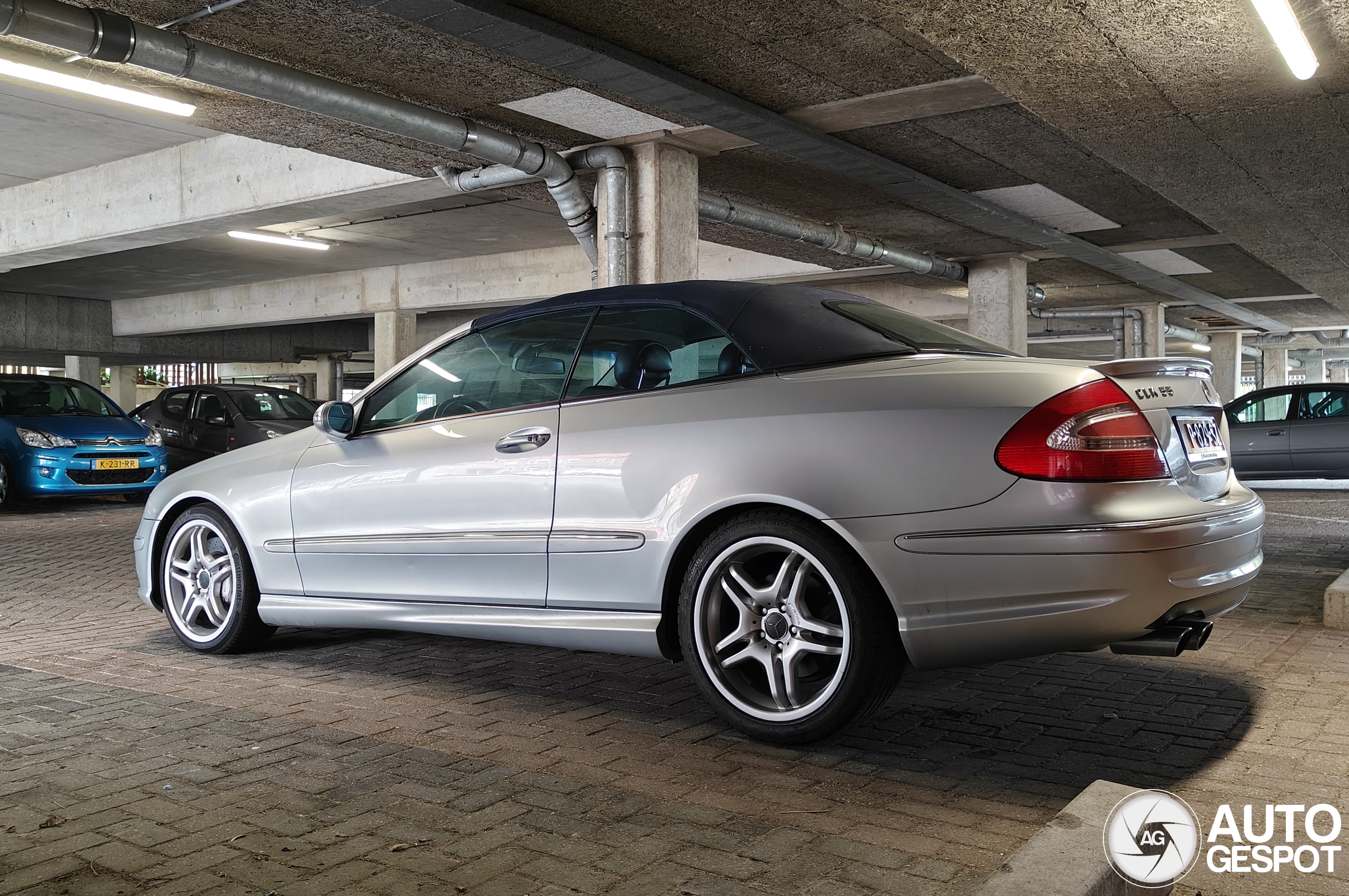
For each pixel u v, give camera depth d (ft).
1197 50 23.21
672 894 7.10
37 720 11.59
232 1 23.00
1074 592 9.49
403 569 13.32
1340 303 75.05
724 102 28.07
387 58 26.53
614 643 11.60
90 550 29.30
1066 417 9.66
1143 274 62.23
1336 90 25.85
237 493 14.89
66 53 26.27
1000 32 22.24
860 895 7.07
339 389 135.03
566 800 9.02
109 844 8.00
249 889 7.20
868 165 35.04
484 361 13.35
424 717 11.73
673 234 34.17
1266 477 44.04
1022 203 43.62
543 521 12.07
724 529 10.87
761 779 9.62
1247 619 16.98
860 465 10.16
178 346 107.24
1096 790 7.67
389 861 7.68
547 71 27.32
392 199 41.37
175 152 46.16
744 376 11.28
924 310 82.99
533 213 60.03
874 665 10.14
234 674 13.93
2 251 54.65
